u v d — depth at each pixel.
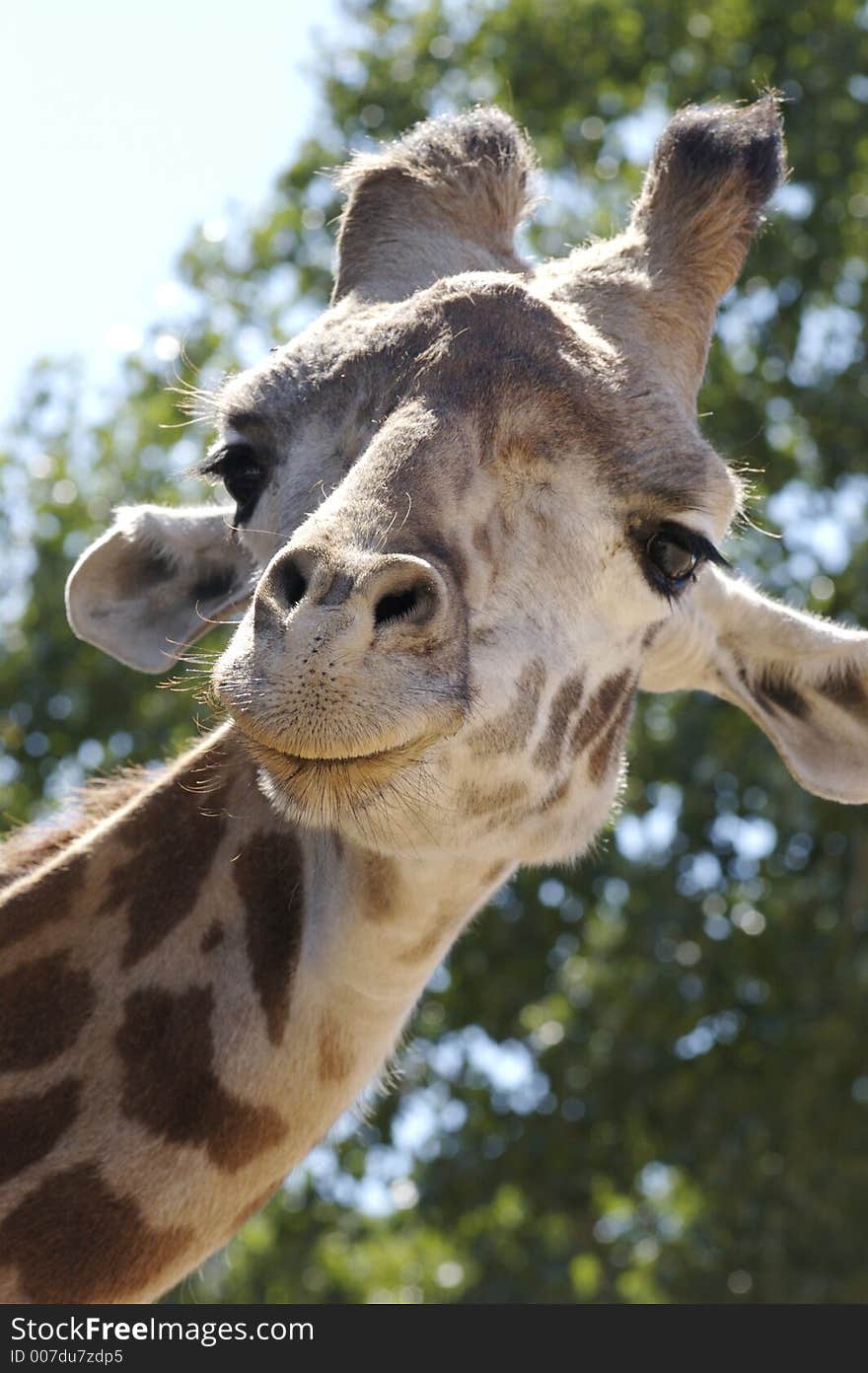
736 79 27.52
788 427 26.92
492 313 6.96
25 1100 6.90
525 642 6.81
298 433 6.93
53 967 7.16
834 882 25.25
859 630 8.55
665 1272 26.69
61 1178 6.78
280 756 5.98
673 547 7.14
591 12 27.98
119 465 27.80
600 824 7.62
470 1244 28.61
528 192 8.28
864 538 25.45
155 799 7.46
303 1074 7.05
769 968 25.20
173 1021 7.05
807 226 26.73
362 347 6.96
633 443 7.02
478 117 8.28
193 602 8.55
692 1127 25.52
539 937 26.02
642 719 25.56
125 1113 6.90
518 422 6.77
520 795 7.03
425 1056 26.17
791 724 8.84
